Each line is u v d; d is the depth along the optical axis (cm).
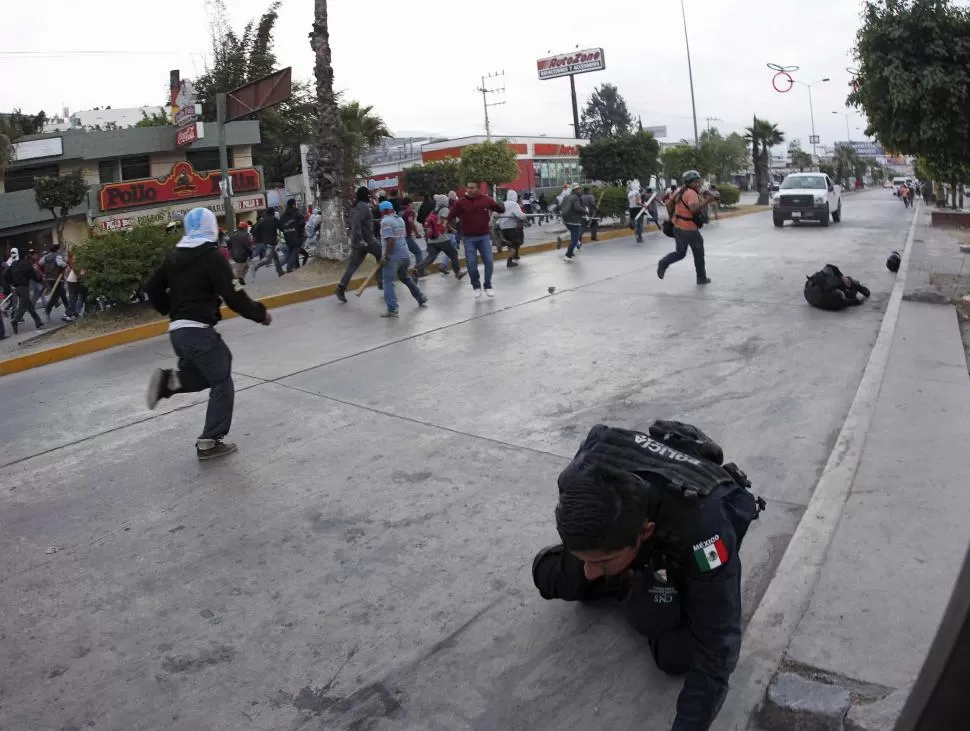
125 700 294
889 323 763
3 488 509
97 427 621
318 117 1403
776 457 473
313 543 405
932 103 923
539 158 5206
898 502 384
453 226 1174
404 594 353
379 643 320
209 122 3164
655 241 1845
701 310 897
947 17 901
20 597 371
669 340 770
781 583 324
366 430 567
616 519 203
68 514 460
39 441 599
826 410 547
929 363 618
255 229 1647
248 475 498
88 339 956
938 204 3028
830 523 370
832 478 418
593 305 966
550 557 319
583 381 652
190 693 296
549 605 337
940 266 1158
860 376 618
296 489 472
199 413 634
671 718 267
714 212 2695
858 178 8962
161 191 2894
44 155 2692
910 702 138
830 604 308
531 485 458
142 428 608
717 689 221
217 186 3045
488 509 430
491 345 791
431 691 290
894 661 272
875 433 476
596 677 290
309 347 834
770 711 256
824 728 247
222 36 3606
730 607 225
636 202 2123
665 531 221
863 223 2317
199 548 407
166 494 477
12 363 873
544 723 270
